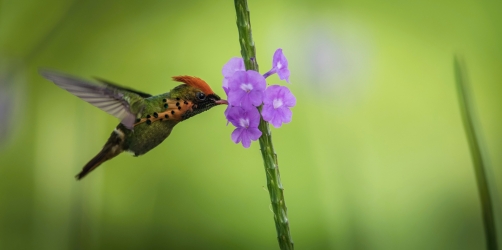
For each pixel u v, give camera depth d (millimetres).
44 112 1840
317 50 1994
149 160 2197
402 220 2076
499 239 1404
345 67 2023
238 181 2184
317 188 1888
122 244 2061
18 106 1634
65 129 1821
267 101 1386
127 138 1432
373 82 2146
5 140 1705
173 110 1427
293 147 2035
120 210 2119
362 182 1767
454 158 2162
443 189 2111
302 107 1976
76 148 1548
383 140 2102
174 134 2232
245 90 1382
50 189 1726
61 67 2111
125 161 2172
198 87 1427
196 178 2197
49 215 1689
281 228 1393
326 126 1964
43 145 1794
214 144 2230
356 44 2100
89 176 1543
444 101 2227
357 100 2023
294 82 2002
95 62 2229
